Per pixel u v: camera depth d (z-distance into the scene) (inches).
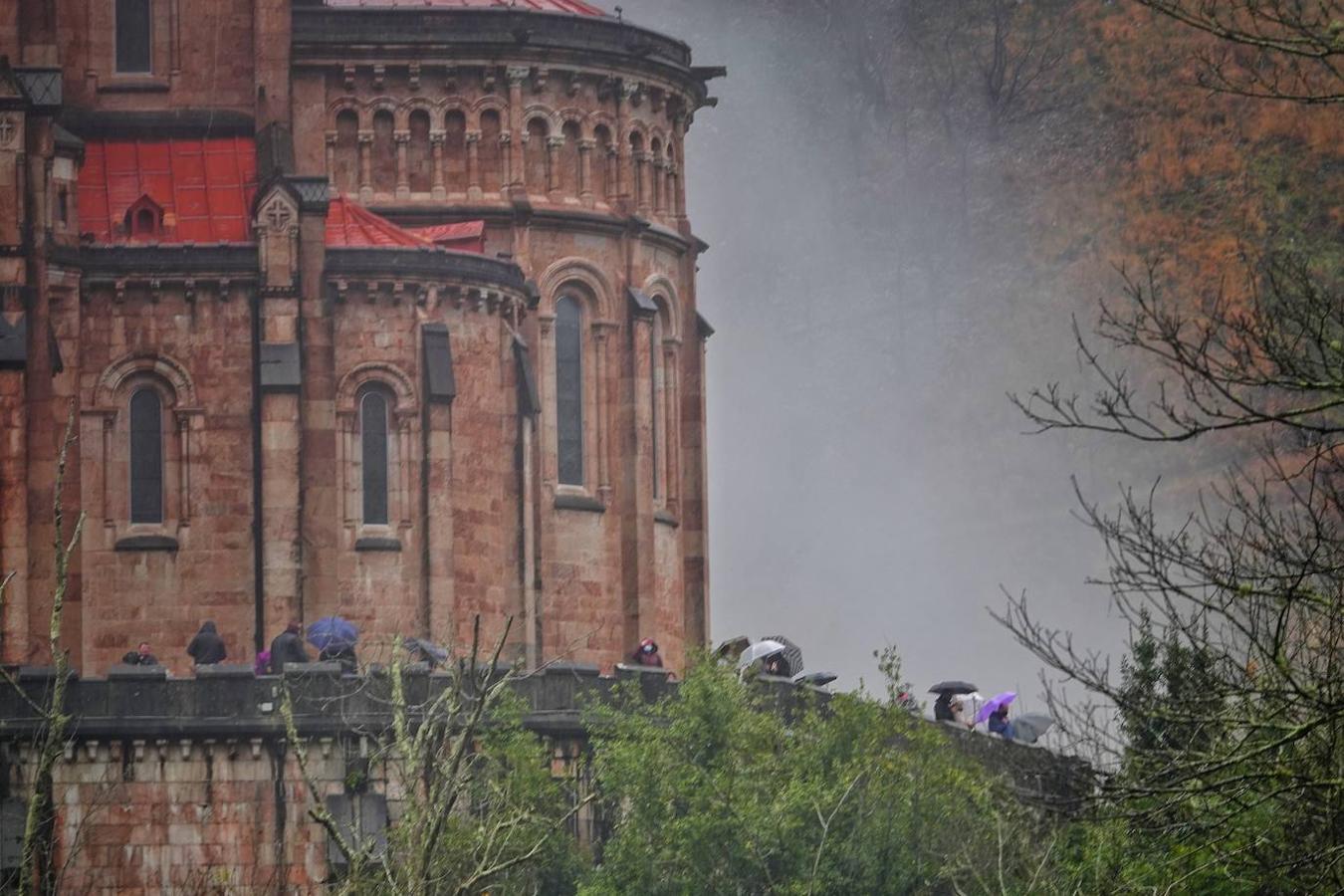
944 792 7765.8
